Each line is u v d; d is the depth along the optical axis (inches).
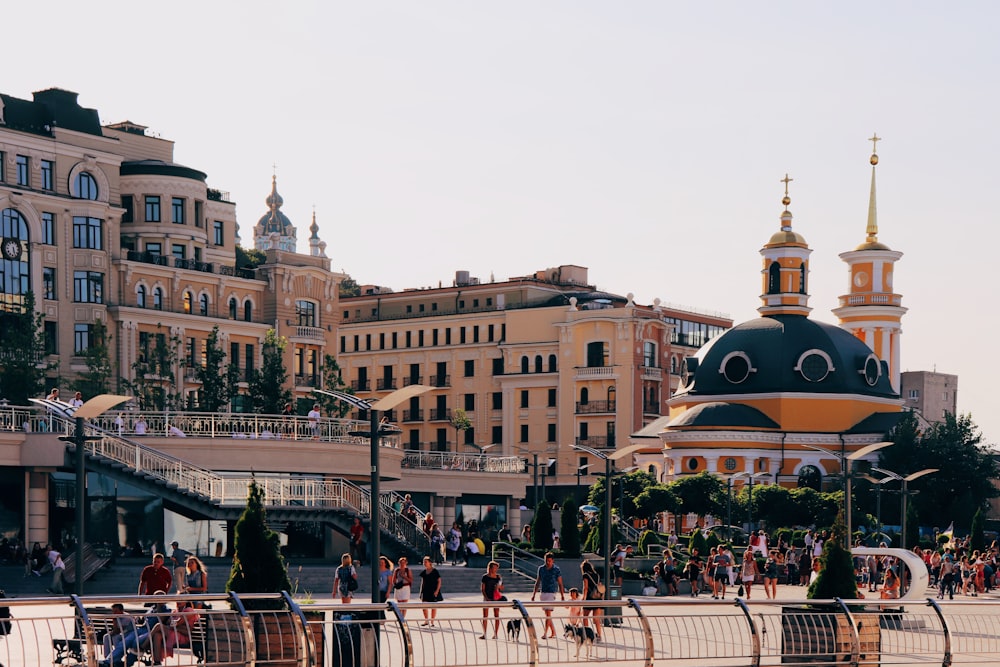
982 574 2600.9
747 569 2164.1
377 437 1198.3
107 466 2269.9
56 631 1326.3
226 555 2369.6
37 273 3499.0
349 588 1562.5
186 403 3499.0
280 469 2554.1
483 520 3538.4
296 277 4239.7
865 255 5447.8
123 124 4138.8
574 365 5236.2
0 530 2299.5
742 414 4598.9
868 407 4749.0
